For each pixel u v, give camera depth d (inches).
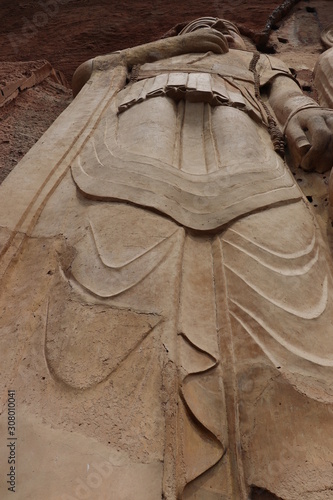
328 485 78.1
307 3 381.1
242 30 334.0
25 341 98.3
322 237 136.3
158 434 80.8
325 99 227.9
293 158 169.9
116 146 148.7
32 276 115.5
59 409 84.4
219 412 88.9
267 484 79.4
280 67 235.1
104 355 90.7
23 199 137.9
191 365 91.7
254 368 91.2
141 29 419.2
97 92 206.8
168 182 127.2
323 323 103.2
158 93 178.1
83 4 475.2
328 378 91.5
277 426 84.7
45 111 262.7
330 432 84.1
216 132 162.7
